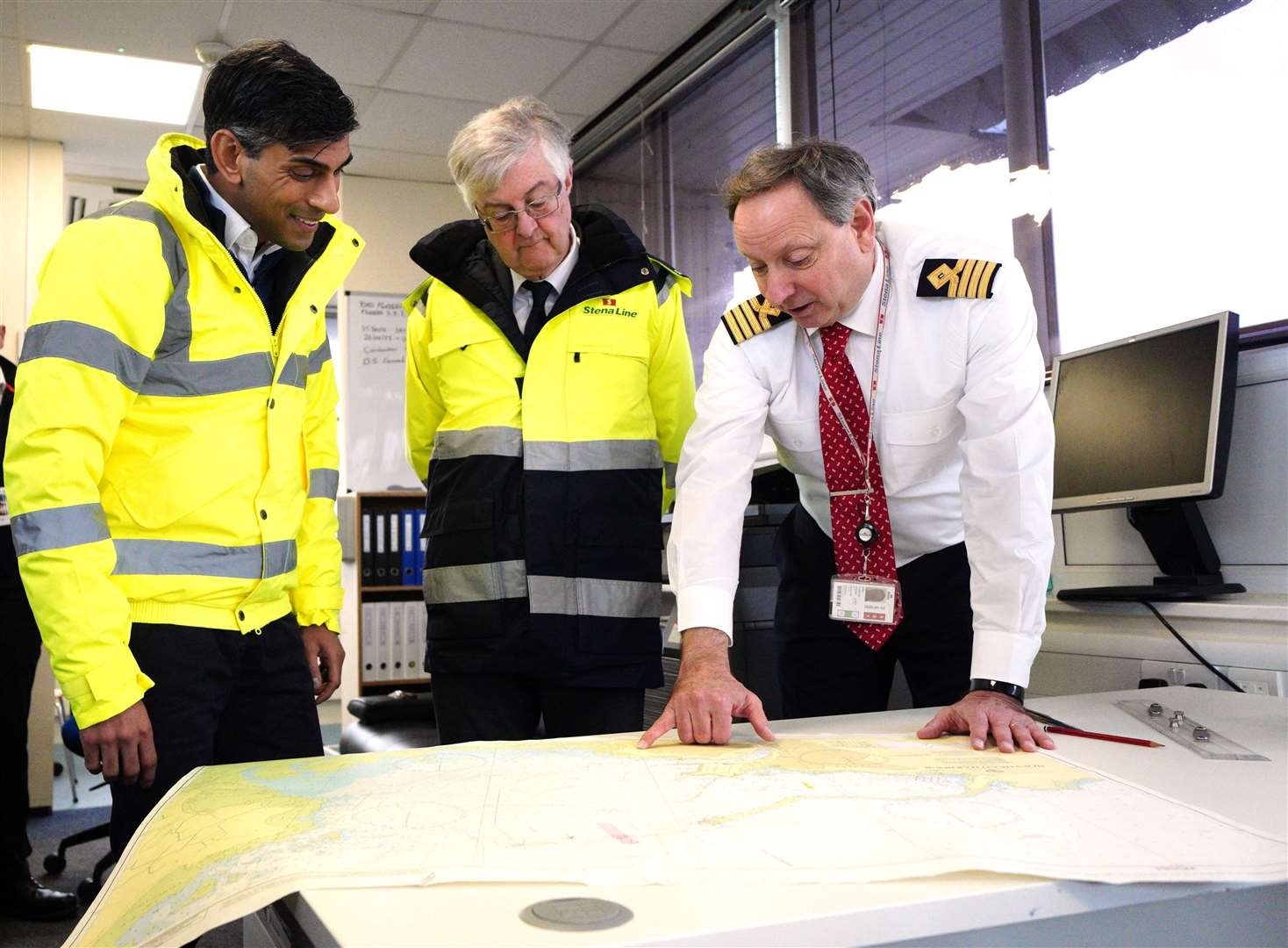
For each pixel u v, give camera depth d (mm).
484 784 912
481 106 4465
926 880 638
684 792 866
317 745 1513
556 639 1652
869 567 1434
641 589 1718
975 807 805
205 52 3922
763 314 1468
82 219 1299
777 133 3650
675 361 1821
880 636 1477
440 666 1719
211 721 1352
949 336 1356
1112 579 1854
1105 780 890
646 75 4258
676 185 4352
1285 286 1983
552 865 663
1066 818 771
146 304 1267
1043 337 2559
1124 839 717
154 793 1297
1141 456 1704
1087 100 2438
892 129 3180
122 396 1255
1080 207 2453
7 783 2746
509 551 1670
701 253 4184
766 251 1275
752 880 635
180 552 1326
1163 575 1700
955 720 1121
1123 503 1717
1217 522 1685
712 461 1395
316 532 1638
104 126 4695
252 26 3785
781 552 1712
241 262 1423
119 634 1226
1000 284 1334
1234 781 887
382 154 4906
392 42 3912
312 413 1649
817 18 3510
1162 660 1599
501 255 1660
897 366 1404
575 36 3906
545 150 1568
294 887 637
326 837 751
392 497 4160
